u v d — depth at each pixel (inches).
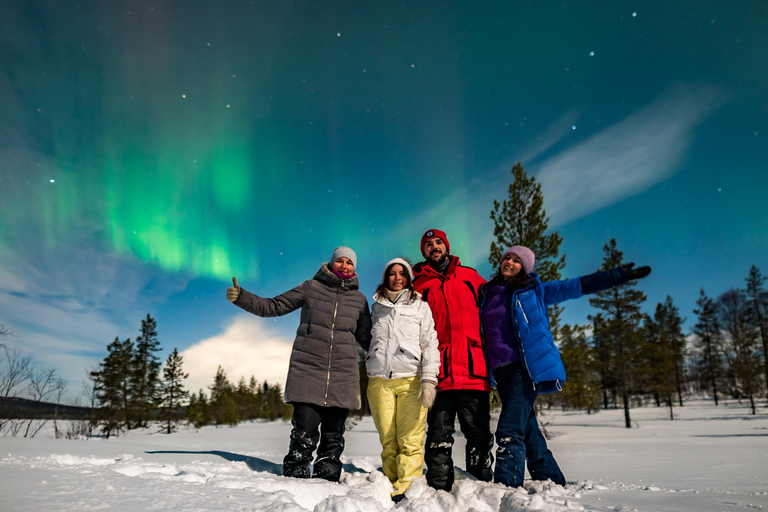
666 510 69.7
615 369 826.8
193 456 109.5
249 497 61.9
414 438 101.3
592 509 72.4
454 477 104.7
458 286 116.6
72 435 467.2
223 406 1624.0
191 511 51.1
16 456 81.8
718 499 82.3
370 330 113.3
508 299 113.3
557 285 112.2
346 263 114.2
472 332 110.6
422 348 106.6
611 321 821.9
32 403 410.0
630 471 148.9
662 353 1122.0
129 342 1120.2
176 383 1219.9
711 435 396.2
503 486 89.7
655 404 1425.9
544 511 69.7
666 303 1419.8
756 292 1205.7
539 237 397.1
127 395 1085.8
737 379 1129.4
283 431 676.7
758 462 167.8
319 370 102.8
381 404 104.9
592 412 1187.9
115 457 93.4
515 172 417.4
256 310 103.2
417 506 80.2
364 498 69.5
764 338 1162.0
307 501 73.9
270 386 2436.0
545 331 106.8
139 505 51.4
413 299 110.6
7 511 43.9
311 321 106.7
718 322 1316.4
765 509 71.0
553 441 375.6
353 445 318.0
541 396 453.7
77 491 55.2
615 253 844.6
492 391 122.7
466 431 107.9
